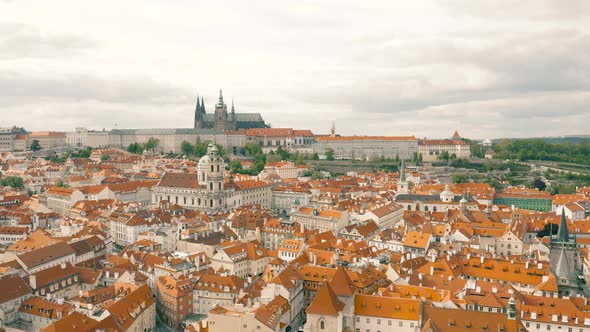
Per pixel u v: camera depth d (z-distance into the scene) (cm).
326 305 19962
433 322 18788
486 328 18288
